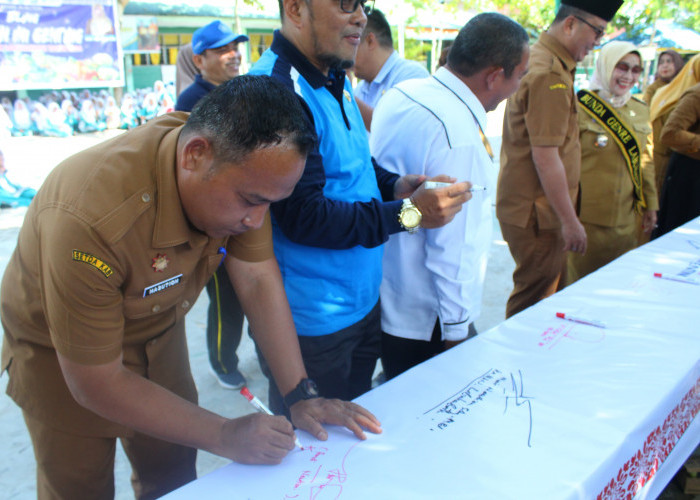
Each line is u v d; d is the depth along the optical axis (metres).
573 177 2.42
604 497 0.99
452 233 1.54
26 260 1.08
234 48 2.76
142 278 1.02
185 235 1.02
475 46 1.56
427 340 1.75
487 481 0.92
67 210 0.91
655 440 1.15
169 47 12.70
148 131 1.06
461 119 1.58
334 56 1.32
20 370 1.21
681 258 1.99
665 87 3.83
